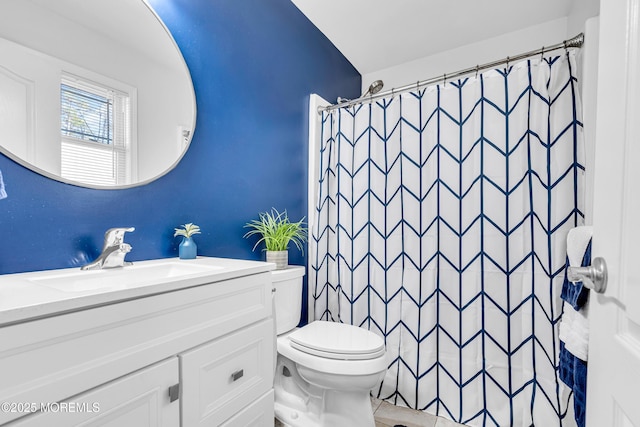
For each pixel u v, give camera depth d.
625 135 0.51
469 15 2.04
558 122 1.44
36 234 0.91
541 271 1.45
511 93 1.53
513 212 1.52
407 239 1.76
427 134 1.73
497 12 2.01
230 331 0.91
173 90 1.28
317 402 1.47
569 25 1.98
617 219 0.52
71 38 0.99
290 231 1.71
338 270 1.98
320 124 2.14
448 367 1.64
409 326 1.74
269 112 1.77
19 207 0.88
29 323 0.52
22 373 0.52
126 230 1.04
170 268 1.13
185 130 1.32
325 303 2.03
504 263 1.53
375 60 2.58
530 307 1.47
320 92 2.22
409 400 1.71
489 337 1.55
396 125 1.84
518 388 1.50
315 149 2.09
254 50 1.68
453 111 1.66
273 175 1.80
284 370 1.63
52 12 0.95
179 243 1.29
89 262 1.02
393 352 1.78
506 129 1.54
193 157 1.36
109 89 1.08
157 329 0.72
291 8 1.95
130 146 1.13
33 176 0.90
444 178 1.67
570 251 0.98
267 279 1.07
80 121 1.00
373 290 1.86
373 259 1.87
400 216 1.79
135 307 0.68
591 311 0.63
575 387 0.86
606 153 0.57
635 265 0.46
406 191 1.77
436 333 1.67
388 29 2.19
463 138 1.63
